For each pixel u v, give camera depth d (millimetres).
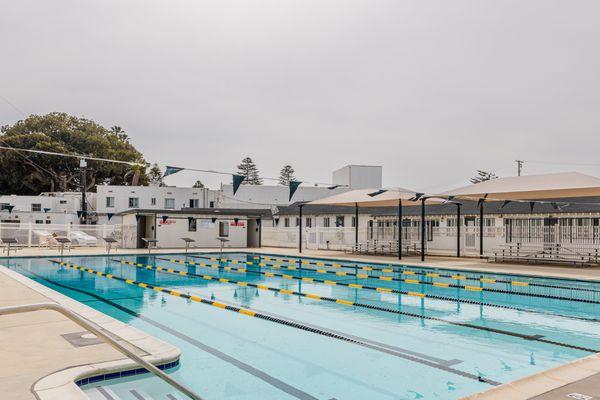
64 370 5055
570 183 18922
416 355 6793
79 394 4406
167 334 8008
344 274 18062
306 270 19516
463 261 22297
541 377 4832
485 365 6328
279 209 46688
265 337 7824
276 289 13641
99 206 45875
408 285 14789
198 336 7871
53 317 7668
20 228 29828
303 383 5562
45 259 23422
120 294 12695
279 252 29109
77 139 65500
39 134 61781
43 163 62688
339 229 31781
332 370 6066
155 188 47250
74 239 31234
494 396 4297
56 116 68375
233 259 25156
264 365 6258
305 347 7188
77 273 17844
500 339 7785
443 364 6359
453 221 32125
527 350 7094
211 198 49500
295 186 18281
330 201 27469
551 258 20156
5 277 13500
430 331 8344
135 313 9930
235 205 50656
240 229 34594
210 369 6047
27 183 64562
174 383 3678
